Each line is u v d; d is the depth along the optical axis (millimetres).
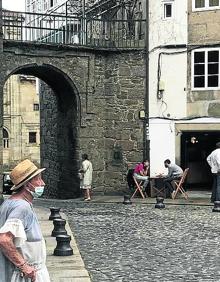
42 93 27781
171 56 21625
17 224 4145
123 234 12039
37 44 21188
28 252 4297
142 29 22281
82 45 21891
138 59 22141
